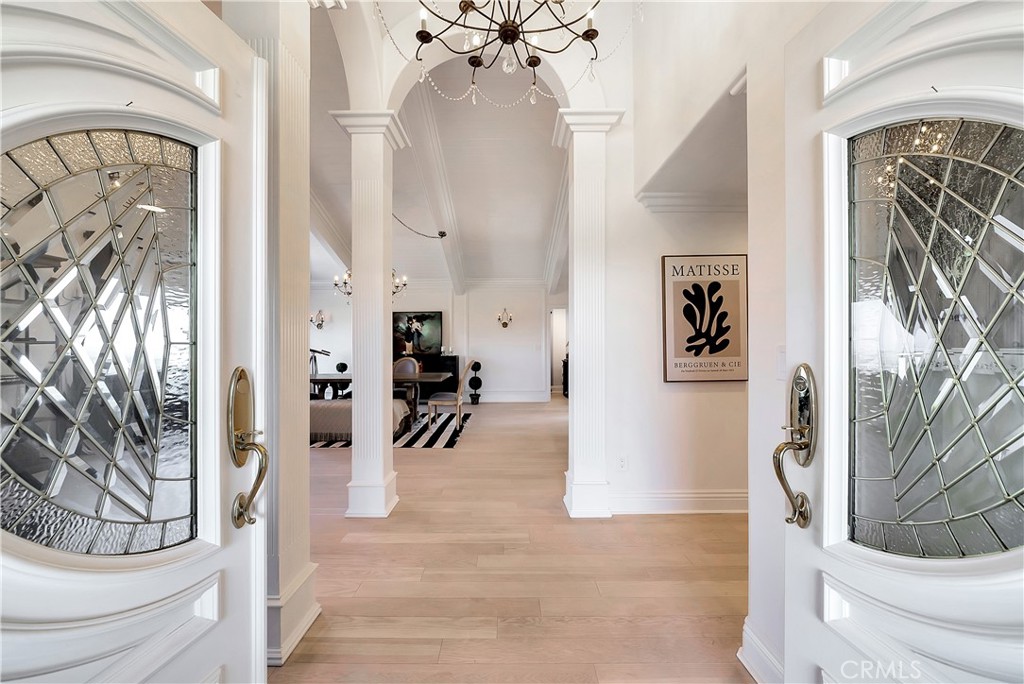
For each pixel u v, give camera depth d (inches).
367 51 116.4
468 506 133.5
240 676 40.1
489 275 374.9
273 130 67.7
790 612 39.5
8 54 24.0
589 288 127.6
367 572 92.8
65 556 27.9
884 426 35.7
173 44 33.8
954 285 31.3
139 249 34.3
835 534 35.5
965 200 30.4
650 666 65.4
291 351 71.0
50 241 28.7
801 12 54.3
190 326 37.9
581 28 126.4
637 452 130.7
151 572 31.6
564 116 126.9
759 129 63.6
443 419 295.4
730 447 131.1
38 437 28.1
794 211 39.5
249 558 41.1
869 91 32.4
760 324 62.9
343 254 327.6
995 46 25.4
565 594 84.5
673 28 100.5
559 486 153.6
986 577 24.9
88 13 27.7
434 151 219.6
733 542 108.9
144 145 34.1
